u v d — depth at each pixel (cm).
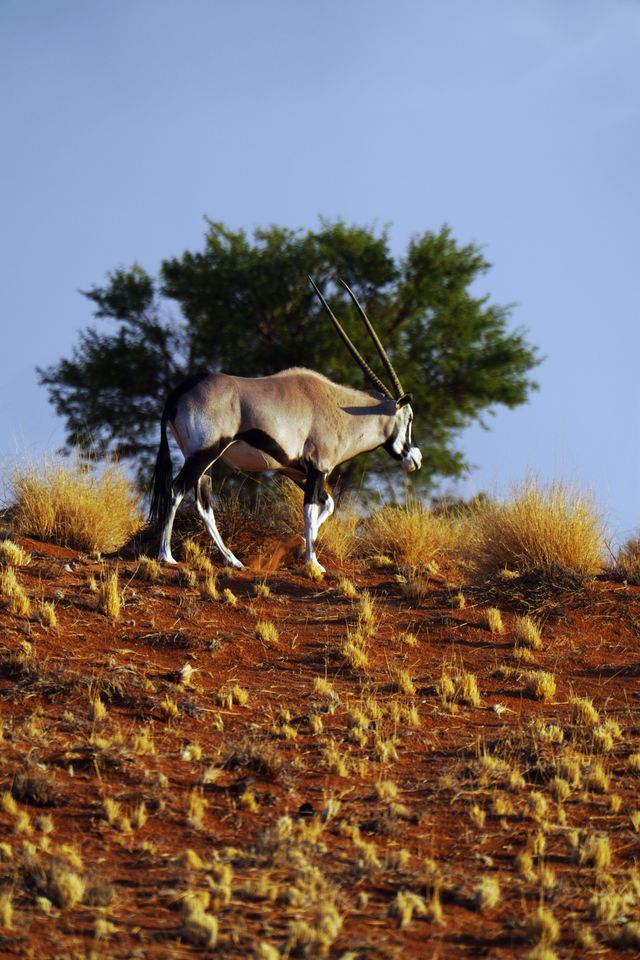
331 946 1623
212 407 3859
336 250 8650
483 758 2378
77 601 3206
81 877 1780
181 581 3541
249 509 4722
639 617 3553
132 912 1695
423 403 8575
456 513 5084
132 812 2070
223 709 2652
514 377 8894
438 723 2675
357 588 3756
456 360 8656
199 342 8706
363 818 2106
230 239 9088
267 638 3161
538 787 2303
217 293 8531
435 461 8675
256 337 8669
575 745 2512
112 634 3045
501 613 3575
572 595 3672
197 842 1977
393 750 2441
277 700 2752
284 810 2134
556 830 2100
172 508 3828
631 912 1781
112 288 8875
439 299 8856
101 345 8850
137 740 2356
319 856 1936
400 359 8525
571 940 1700
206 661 2966
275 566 4169
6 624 2969
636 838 2083
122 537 4112
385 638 3297
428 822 2119
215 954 1580
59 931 1620
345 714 2673
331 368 8331
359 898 1780
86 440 8569
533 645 3309
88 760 2252
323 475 4100
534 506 4044
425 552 4388
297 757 2392
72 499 4012
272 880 1825
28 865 1792
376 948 1625
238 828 2047
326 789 2244
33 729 2380
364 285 8738
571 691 2977
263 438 3944
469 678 2889
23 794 2070
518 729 2620
